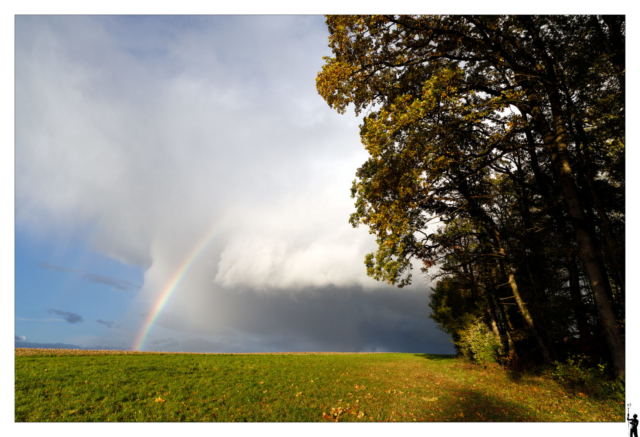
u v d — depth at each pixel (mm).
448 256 19078
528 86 14312
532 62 13945
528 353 17766
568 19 13586
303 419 8625
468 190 17438
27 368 14133
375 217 14477
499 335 21969
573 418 8609
